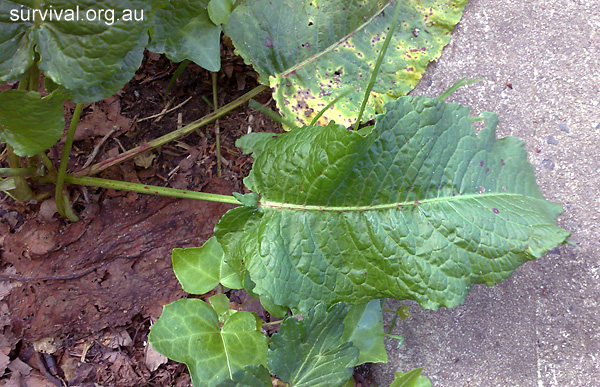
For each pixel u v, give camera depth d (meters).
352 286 0.39
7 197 0.45
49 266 0.44
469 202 0.39
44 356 0.44
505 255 0.38
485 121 0.41
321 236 0.39
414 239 0.38
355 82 0.46
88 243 0.45
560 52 0.46
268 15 0.45
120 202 0.46
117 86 0.35
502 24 0.47
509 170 0.41
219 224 0.39
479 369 0.45
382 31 0.46
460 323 0.46
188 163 0.49
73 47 0.34
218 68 0.42
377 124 0.36
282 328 0.37
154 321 0.46
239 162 0.49
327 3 0.45
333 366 0.39
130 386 0.45
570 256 0.45
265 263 0.38
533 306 0.45
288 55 0.46
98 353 0.45
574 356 0.44
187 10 0.39
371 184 0.38
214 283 0.41
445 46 0.47
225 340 0.39
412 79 0.47
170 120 0.49
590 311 0.44
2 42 0.33
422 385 0.42
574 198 0.45
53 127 0.36
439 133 0.38
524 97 0.46
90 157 0.47
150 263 0.46
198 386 0.38
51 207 0.45
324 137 0.36
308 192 0.38
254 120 0.50
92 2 0.33
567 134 0.46
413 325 0.46
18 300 0.43
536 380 0.45
